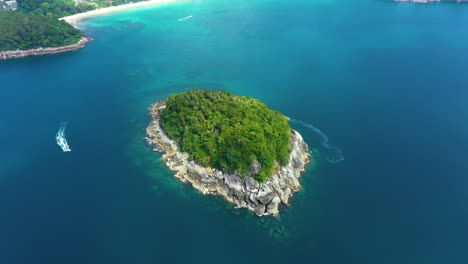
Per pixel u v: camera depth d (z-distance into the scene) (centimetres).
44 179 16062
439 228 13362
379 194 14850
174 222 13838
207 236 13275
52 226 13700
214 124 16725
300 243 12912
